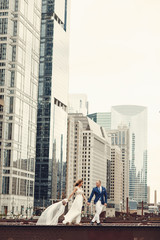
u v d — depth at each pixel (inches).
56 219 1253.1
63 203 1264.8
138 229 1038.4
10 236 1024.9
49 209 1254.3
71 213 1277.1
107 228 1039.6
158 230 1041.5
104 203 1302.9
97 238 1034.7
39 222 1248.8
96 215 1286.9
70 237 1031.0
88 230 1034.1
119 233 1037.8
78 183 1302.9
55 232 1030.4
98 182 1300.4
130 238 1034.1
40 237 1024.2
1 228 1028.5
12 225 1027.3
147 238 1041.5
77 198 1285.7
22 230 1026.1
